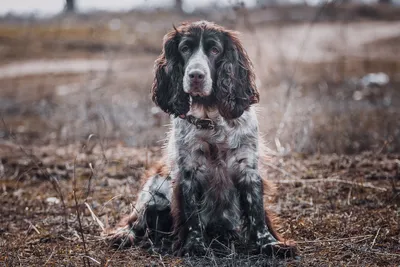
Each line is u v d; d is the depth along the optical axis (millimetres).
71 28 34969
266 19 26594
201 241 5059
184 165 5234
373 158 7789
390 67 21672
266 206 5605
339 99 12992
